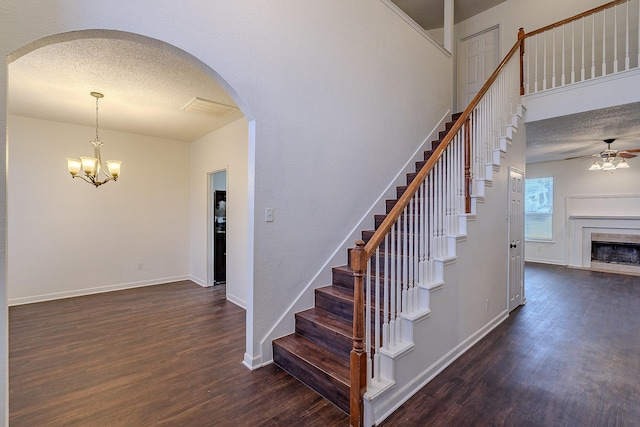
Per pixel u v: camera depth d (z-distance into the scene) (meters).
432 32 6.26
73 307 4.20
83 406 2.05
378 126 3.72
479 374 2.49
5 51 1.54
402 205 2.17
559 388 2.29
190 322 3.64
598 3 4.74
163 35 2.05
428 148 4.57
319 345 2.57
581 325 3.59
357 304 1.89
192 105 3.80
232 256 4.52
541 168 8.08
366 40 3.56
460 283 2.87
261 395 2.19
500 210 3.69
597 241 7.18
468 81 5.98
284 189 2.76
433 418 1.97
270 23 2.64
